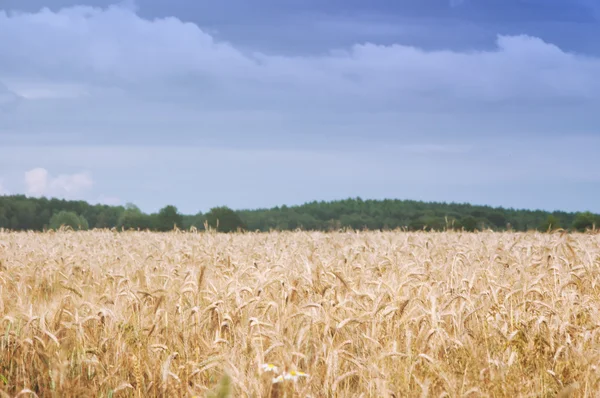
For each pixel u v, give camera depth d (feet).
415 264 28.63
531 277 24.71
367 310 19.66
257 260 31.65
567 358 17.06
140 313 20.27
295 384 14.90
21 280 26.53
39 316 19.26
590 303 21.44
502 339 18.29
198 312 19.10
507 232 51.37
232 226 166.20
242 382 14.85
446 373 15.52
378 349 17.13
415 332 18.63
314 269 25.25
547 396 16.08
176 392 16.06
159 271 29.89
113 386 16.94
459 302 21.56
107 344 18.39
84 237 57.26
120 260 34.96
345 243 42.50
